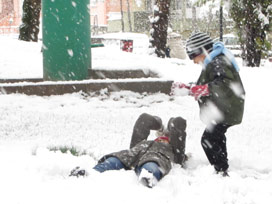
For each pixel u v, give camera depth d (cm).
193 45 545
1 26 5944
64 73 1255
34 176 489
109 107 1127
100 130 876
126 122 963
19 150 637
